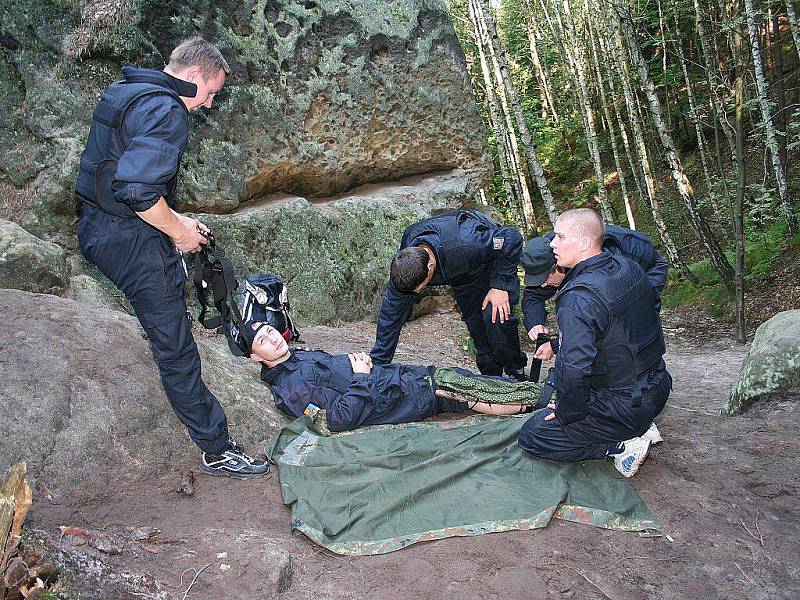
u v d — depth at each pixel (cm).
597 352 316
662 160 1675
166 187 273
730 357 870
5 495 195
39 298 393
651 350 326
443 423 398
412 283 399
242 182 666
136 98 264
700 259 1302
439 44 817
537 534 300
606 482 339
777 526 320
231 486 326
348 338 657
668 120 1627
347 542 284
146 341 389
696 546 301
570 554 288
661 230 1240
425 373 418
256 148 677
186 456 343
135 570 240
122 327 389
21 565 201
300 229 699
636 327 317
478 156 869
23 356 337
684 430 418
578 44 1506
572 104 1950
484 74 1392
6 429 305
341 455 356
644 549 298
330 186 768
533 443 349
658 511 325
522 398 409
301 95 708
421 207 815
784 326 475
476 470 344
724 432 416
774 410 452
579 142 1927
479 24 1375
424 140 821
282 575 252
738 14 1122
